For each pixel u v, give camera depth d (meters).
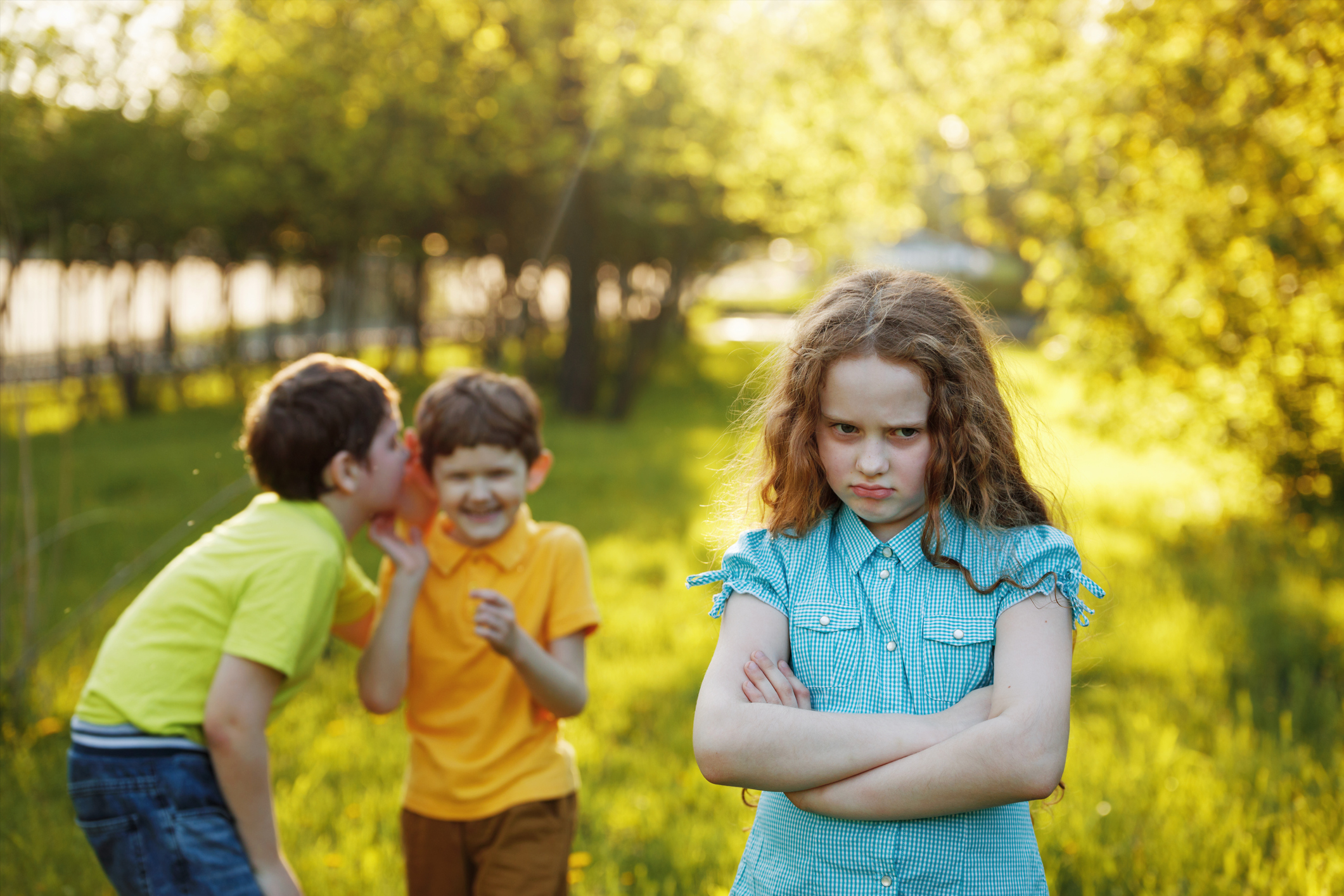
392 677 2.27
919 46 10.27
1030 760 1.39
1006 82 9.41
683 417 15.98
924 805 1.42
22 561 4.46
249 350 19.88
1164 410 8.47
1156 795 3.38
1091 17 8.56
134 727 1.96
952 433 1.47
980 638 1.51
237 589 2.02
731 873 3.00
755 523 1.75
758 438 1.70
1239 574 6.29
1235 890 2.78
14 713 4.05
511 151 14.09
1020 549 1.53
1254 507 8.16
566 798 2.37
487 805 2.29
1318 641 5.00
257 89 13.91
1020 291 36.19
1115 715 4.21
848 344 1.47
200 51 13.09
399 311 20.72
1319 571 6.34
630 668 4.80
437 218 16.98
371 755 3.86
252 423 2.20
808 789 1.47
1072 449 10.86
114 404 16.17
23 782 3.55
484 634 2.17
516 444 2.36
